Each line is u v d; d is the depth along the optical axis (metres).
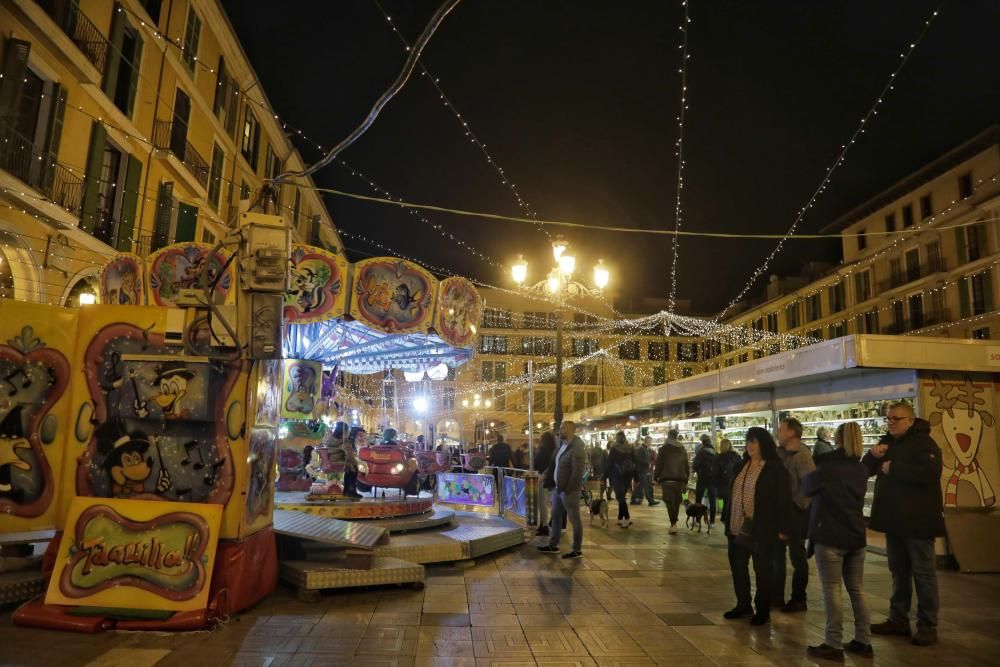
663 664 4.68
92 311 5.89
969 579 7.88
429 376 14.44
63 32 13.44
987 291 28.08
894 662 4.87
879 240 35.25
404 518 9.48
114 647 4.68
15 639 4.78
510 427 49.94
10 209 12.84
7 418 5.76
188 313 5.82
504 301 57.28
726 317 55.53
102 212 16.27
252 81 25.11
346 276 8.27
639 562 8.61
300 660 4.50
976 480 9.16
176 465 5.65
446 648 4.85
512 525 10.46
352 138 6.21
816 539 5.11
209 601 5.27
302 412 10.59
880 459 6.74
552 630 5.40
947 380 9.53
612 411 25.27
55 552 5.66
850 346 9.66
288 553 6.95
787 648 5.13
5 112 12.31
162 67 18.52
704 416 17.27
